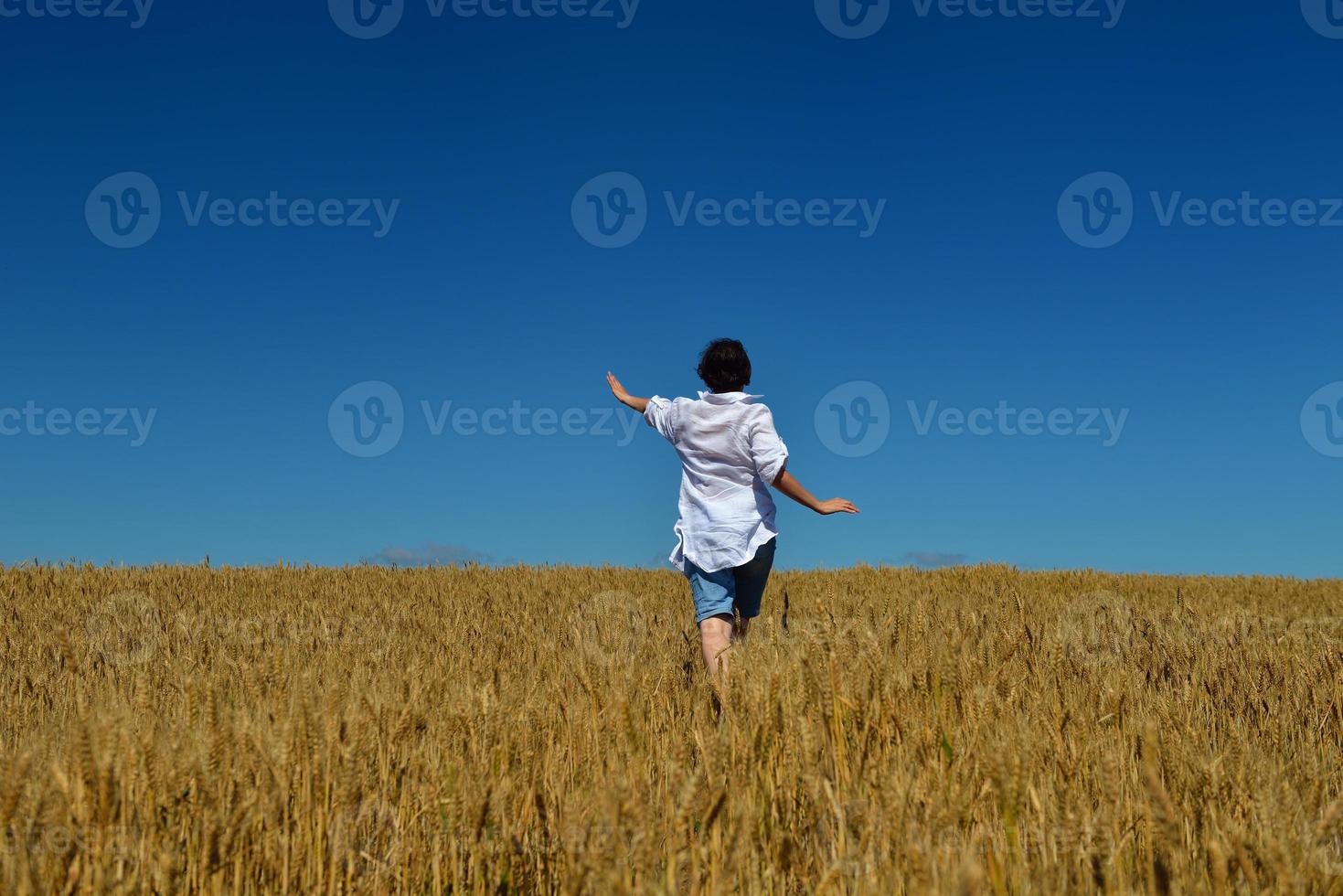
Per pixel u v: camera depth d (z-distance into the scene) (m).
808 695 2.84
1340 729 4.01
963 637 4.53
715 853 2.16
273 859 2.34
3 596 9.37
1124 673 4.73
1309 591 14.11
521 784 2.65
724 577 5.08
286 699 3.25
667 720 3.62
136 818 2.37
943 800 2.46
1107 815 2.25
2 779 2.05
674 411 5.25
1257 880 2.19
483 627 7.26
